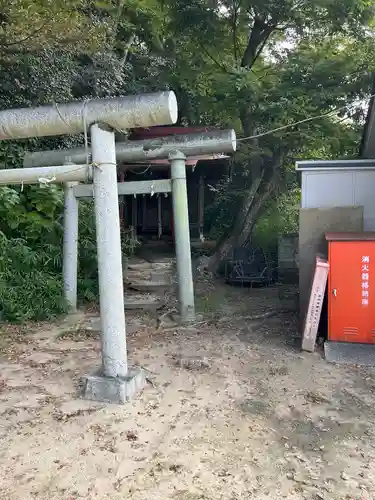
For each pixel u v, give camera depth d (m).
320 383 4.58
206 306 7.88
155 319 7.11
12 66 7.56
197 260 11.41
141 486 2.93
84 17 6.70
